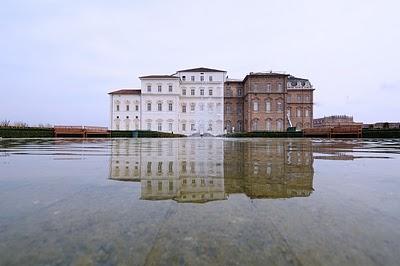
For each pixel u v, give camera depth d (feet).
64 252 4.76
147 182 10.89
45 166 16.17
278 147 37.60
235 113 213.25
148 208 7.23
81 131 105.19
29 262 4.44
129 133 125.39
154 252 4.73
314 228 5.81
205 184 10.44
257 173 13.20
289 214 6.73
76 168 15.19
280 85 194.59
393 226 5.98
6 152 28.14
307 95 217.36
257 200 8.06
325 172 13.53
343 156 22.67
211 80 213.46
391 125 106.22
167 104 204.44
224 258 4.52
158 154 25.50
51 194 8.86
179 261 4.42
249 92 194.39
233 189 9.55
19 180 11.39
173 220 6.26
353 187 9.91
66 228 5.82
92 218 6.44
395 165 16.42
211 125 212.02
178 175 12.60
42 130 89.61
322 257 4.59
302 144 47.34
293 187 9.87
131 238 5.30
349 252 4.78
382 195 8.70
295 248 4.89
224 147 38.37
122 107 205.57
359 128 84.74
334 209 7.16
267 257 4.57
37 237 5.38
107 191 9.28
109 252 4.74
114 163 17.61
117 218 6.43
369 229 5.79
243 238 5.29
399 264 4.41
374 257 4.62
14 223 6.14
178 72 214.28
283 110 193.98
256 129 193.36
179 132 209.97
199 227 5.83
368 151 28.76
